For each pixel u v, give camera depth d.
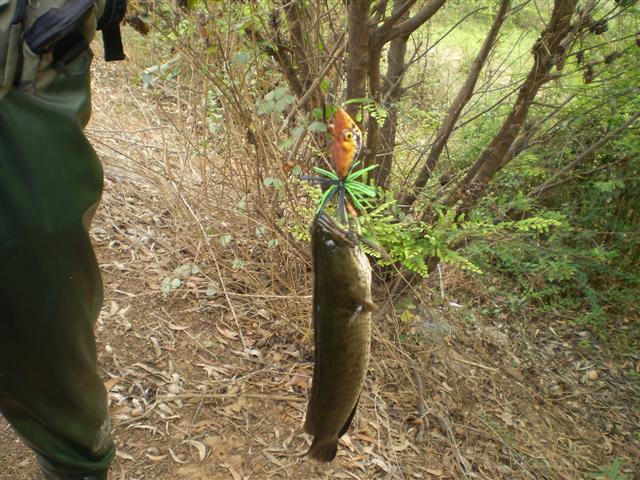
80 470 1.87
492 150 3.42
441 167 4.88
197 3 2.73
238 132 3.36
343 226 1.41
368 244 1.47
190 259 4.10
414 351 3.96
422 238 3.18
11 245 1.48
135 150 4.68
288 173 3.03
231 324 3.73
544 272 4.88
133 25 2.73
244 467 2.95
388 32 3.06
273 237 3.55
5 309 1.52
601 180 5.00
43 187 1.51
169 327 3.60
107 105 4.88
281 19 3.16
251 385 3.39
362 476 3.09
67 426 1.75
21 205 1.48
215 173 4.28
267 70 3.63
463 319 4.74
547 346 4.86
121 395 3.13
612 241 5.32
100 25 1.71
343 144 1.37
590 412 4.30
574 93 3.90
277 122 3.55
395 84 3.71
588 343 4.95
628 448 4.04
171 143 4.68
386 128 3.67
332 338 1.47
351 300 1.41
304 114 3.42
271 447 3.08
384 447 3.30
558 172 4.16
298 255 3.50
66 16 1.45
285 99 2.79
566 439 3.97
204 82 3.33
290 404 3.33
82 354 1.72
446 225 3.20
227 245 4.01
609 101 3.92
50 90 1.54
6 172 1.46
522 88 3.27
